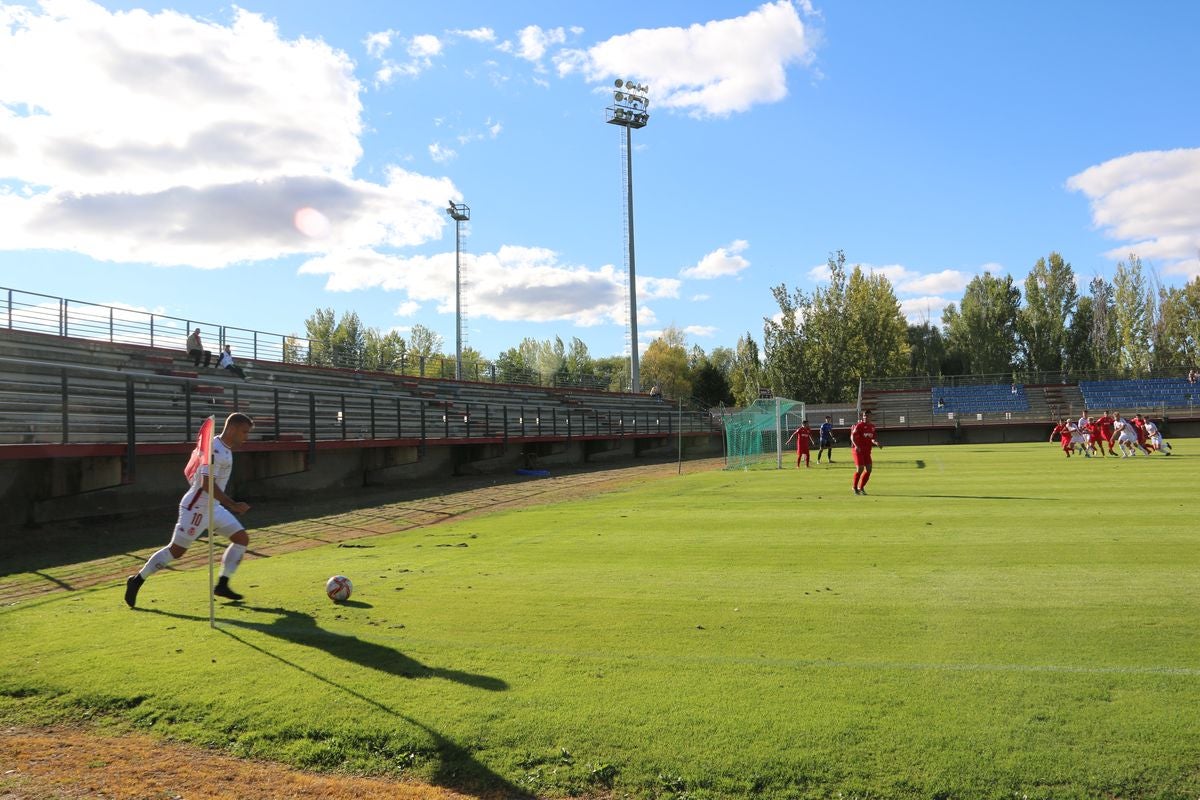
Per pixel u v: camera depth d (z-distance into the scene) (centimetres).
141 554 1154
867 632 603
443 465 2992
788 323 6769
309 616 684
